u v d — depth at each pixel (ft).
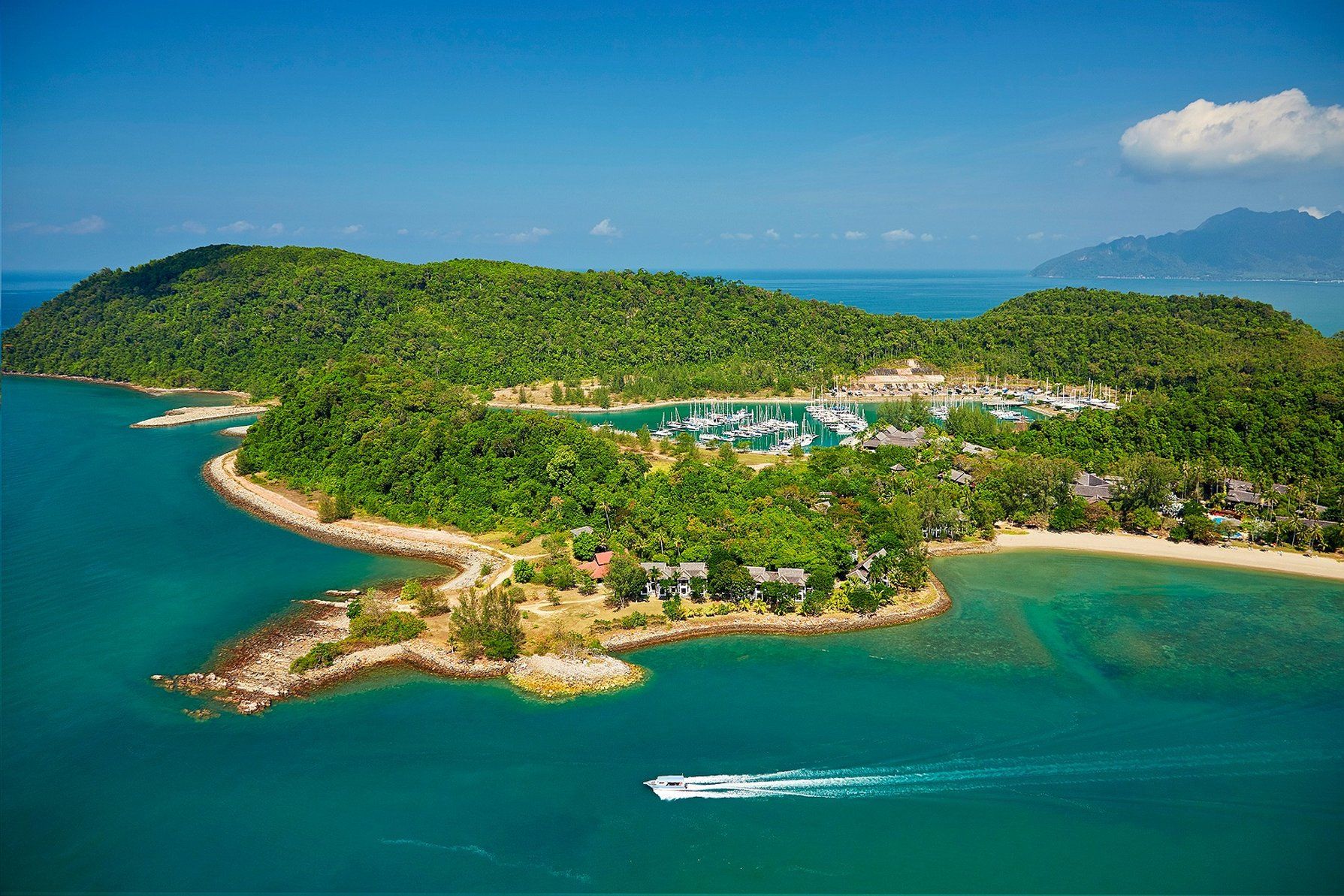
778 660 477.77
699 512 645.92
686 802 359.87
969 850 334.03
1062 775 378.32
